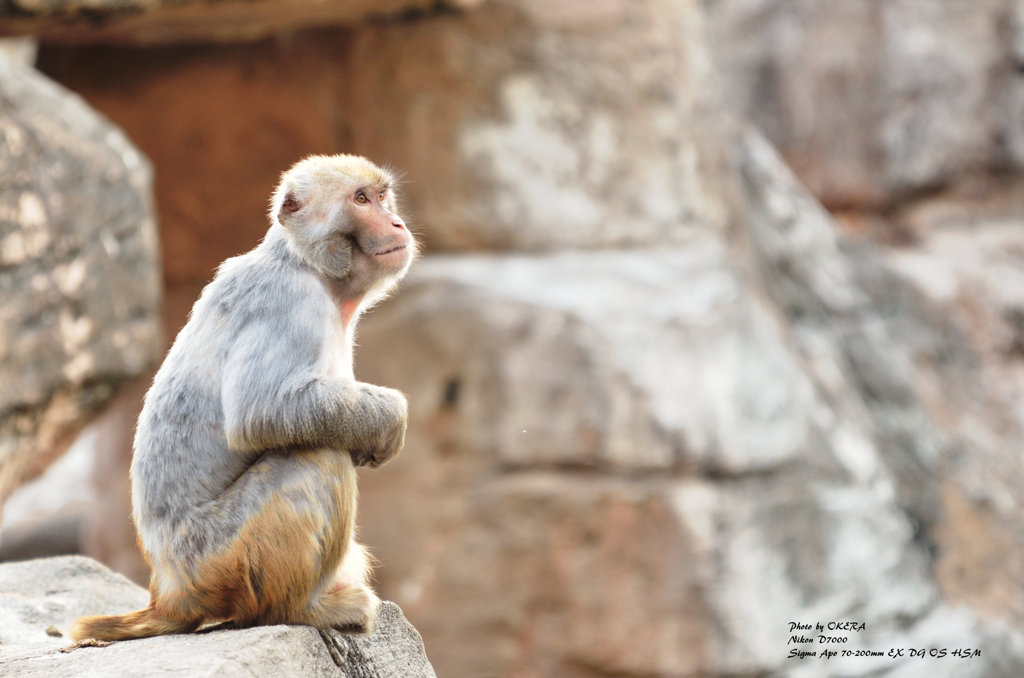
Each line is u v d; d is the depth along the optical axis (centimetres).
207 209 1809
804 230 1986
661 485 1528
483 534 1565
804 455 1588
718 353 1580
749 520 1522
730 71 2353
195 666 537
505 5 1672
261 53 1745
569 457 1549
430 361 1612
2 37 1556
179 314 1827
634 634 1505
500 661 1545
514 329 1586
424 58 1683
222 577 591
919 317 2009
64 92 1323
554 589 1539
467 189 1670
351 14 1659
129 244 1302
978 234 2166
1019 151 2206
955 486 1814
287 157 1772
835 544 1565
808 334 1848
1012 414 1944
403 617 661
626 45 1711
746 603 1493
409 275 1655
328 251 628
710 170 1808
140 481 614
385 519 1612
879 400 1856
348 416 583
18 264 1195
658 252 1688
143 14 1504
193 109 1778
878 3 2261
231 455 599
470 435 1583
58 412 1250
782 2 2328
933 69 2231
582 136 1691
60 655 580
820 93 2292
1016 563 1750
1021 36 2200
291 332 594
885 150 2247
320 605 608
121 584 826
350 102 1725
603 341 1556
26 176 1213
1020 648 1622
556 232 1672
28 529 2281
